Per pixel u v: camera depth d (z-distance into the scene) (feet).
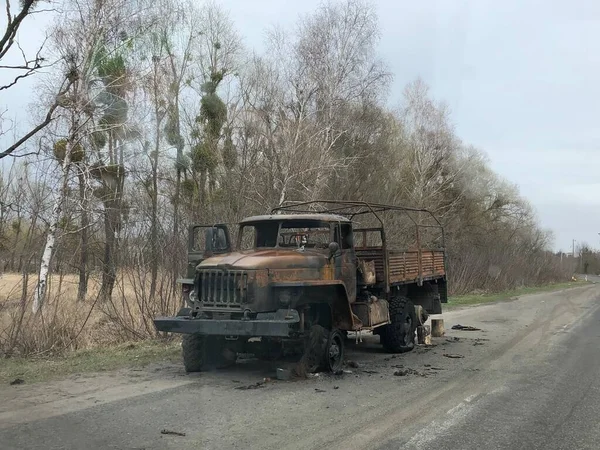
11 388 24.44
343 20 81.10
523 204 154.30
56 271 40.47
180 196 54.13
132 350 34.12
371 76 83.51
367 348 37.86
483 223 142.51
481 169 139.74
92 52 50.90
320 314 29.45
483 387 25.40
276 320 24.77
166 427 18.81
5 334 32.94
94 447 16.69
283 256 27.43
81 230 41.14
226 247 30.63
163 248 40.16
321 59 79.25
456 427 19.22
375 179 90.53
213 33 75.66
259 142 66.49
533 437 18.24
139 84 57.00
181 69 69.51
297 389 24.71
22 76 28.53
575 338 42.45
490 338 42.88
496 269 120.88
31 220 40.63
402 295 38.55
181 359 31.55
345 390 24.66
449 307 73.26
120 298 39.50
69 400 22.29
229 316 25.73
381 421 19.86
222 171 60.13
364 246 36.40
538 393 24.29
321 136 74.79
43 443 17.01
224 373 28.12
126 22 54.19
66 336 34.60
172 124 63.67
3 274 41.50
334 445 17.21
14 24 27.66
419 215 91.30
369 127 86.17
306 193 63.57
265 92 75.87
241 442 17.35
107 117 53.98
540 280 175.73
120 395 23.17
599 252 374.22
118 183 50.70
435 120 111.45
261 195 58.34
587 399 23.30
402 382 26.45
